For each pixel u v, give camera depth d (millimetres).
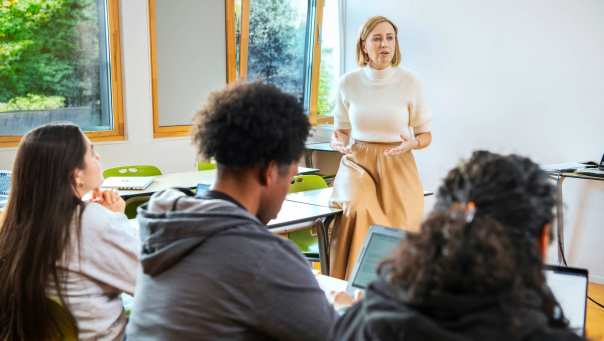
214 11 4906
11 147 3936
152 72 4543
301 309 1114
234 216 1144
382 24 3221
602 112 3939
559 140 4172
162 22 4566
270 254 1122
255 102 1182
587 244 4059
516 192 799
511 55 4363
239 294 1099
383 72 3270
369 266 1753
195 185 3555
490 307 746
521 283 760
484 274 742
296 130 1209
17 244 1561
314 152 5805
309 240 3459
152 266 1156
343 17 5602
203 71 4914
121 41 4336
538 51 4215
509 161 843
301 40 5703
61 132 1621
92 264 1599
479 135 4621
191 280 1119
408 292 786
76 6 4184
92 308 1618
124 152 4414
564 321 831
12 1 3885
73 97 4277
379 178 3289
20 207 1577
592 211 4016
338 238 3170
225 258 1109
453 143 4793
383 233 1812
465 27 4613
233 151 1176
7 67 3932
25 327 1568
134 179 3574
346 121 3521
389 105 3266
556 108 4164
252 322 1102
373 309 818
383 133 3301
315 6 5625
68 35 4180
